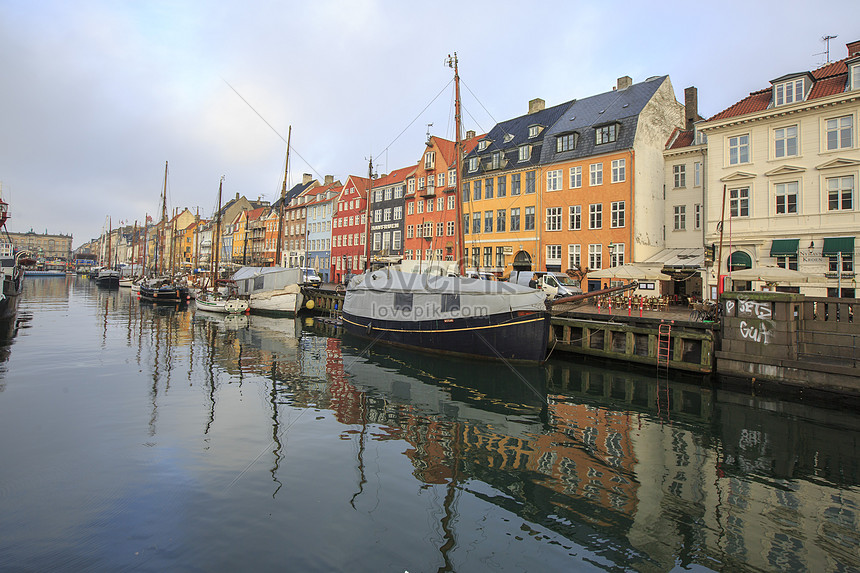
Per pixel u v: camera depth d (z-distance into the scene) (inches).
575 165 1386.6
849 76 885.2
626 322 773.9
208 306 1569.9
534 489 334.0
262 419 472.1
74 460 358.9
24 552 238.8
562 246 1413.6
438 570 233.9
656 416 516.4
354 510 293.4
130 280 3144.7
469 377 686.5
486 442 431.5
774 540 273.0
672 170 1298.0
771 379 580.7
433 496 318.0
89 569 226.1
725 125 1035.3
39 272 4761.3
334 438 425.1
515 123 1758.1
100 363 730.2
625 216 1254.3
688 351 676.7
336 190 2696.9
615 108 1387.8
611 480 352.8
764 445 428.5
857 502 321.1
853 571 243.3
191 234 4281.5
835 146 895.1
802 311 577.9
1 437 406.0
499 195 1621.6
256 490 316.5
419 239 2001.7
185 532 261.6
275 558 239.0
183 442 401.7
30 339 954.1
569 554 253.4
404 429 461.4
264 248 3351.4
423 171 1982.0
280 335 1100.5
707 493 332.5
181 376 654.5
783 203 960.3
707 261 1029.2
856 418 495.8
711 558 253.8
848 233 874.8
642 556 253.9
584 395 601.0
